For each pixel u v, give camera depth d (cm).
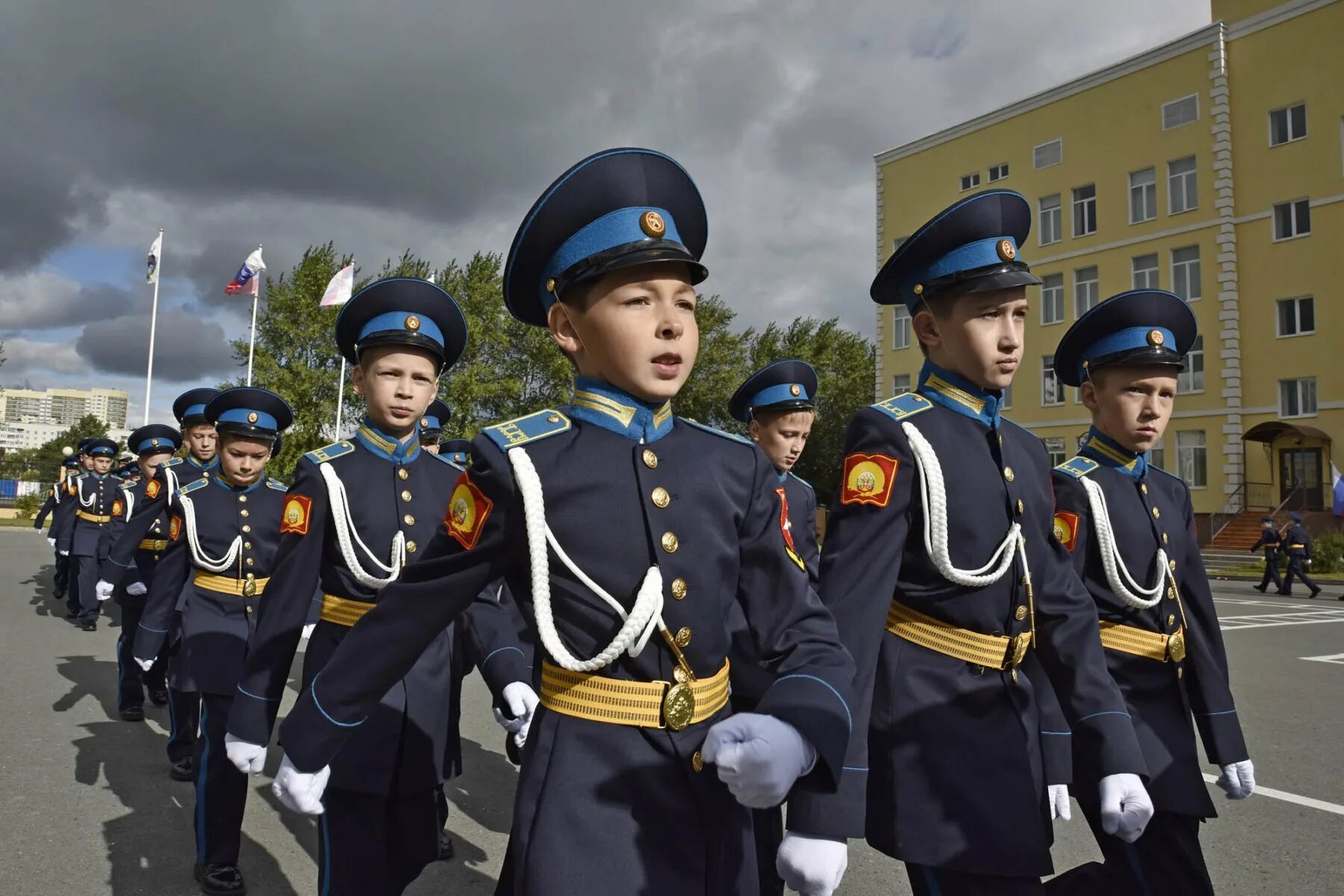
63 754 544
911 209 3131
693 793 167
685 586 169
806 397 452
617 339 169
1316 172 2347
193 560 439
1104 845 267
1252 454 2453
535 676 182
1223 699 285
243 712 268
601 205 173
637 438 176
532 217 177
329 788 262
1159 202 2595
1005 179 2916
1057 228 2809
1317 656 920
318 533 293
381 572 301
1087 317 305
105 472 1080
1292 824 430
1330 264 2320
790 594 178
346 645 179
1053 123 2811
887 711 224
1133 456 304
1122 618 283
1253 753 548
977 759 215
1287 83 2398
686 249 178
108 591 578
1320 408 2323
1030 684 235
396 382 318
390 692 279
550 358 3384
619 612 167
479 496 174
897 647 228
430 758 283
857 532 217
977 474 226
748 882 174
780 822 317
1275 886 361
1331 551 2072
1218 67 2481
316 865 396
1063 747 243
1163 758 268
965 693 219
